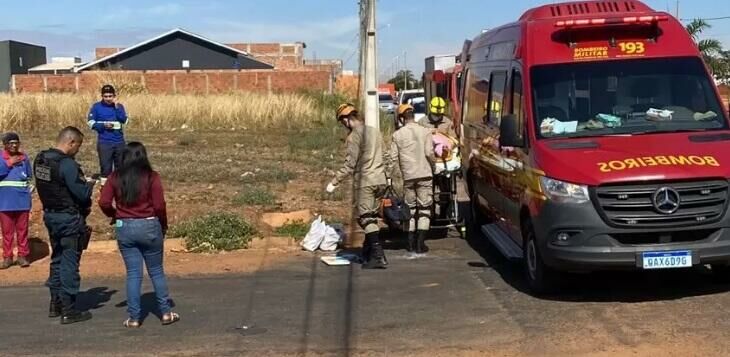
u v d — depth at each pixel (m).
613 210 7.29
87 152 22.42
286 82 57.62
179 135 29.55
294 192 14.58
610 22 8.65
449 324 7.19
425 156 10.12
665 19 8.80
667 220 7.24
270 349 6.62
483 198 10.77
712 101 8.45
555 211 7.47
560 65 8.66
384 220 10.93
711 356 6.15
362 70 12.53
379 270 9.46
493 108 10.17
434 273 9.23
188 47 70.69
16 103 31.95
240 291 8.61
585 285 8.36
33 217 11.92
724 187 7.31
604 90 8.48
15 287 9.08
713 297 7.73
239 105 33.72
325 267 9.70
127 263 7.33
